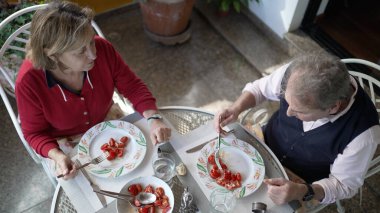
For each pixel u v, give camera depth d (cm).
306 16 254
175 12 247
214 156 127
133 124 138
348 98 118
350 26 268
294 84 110
